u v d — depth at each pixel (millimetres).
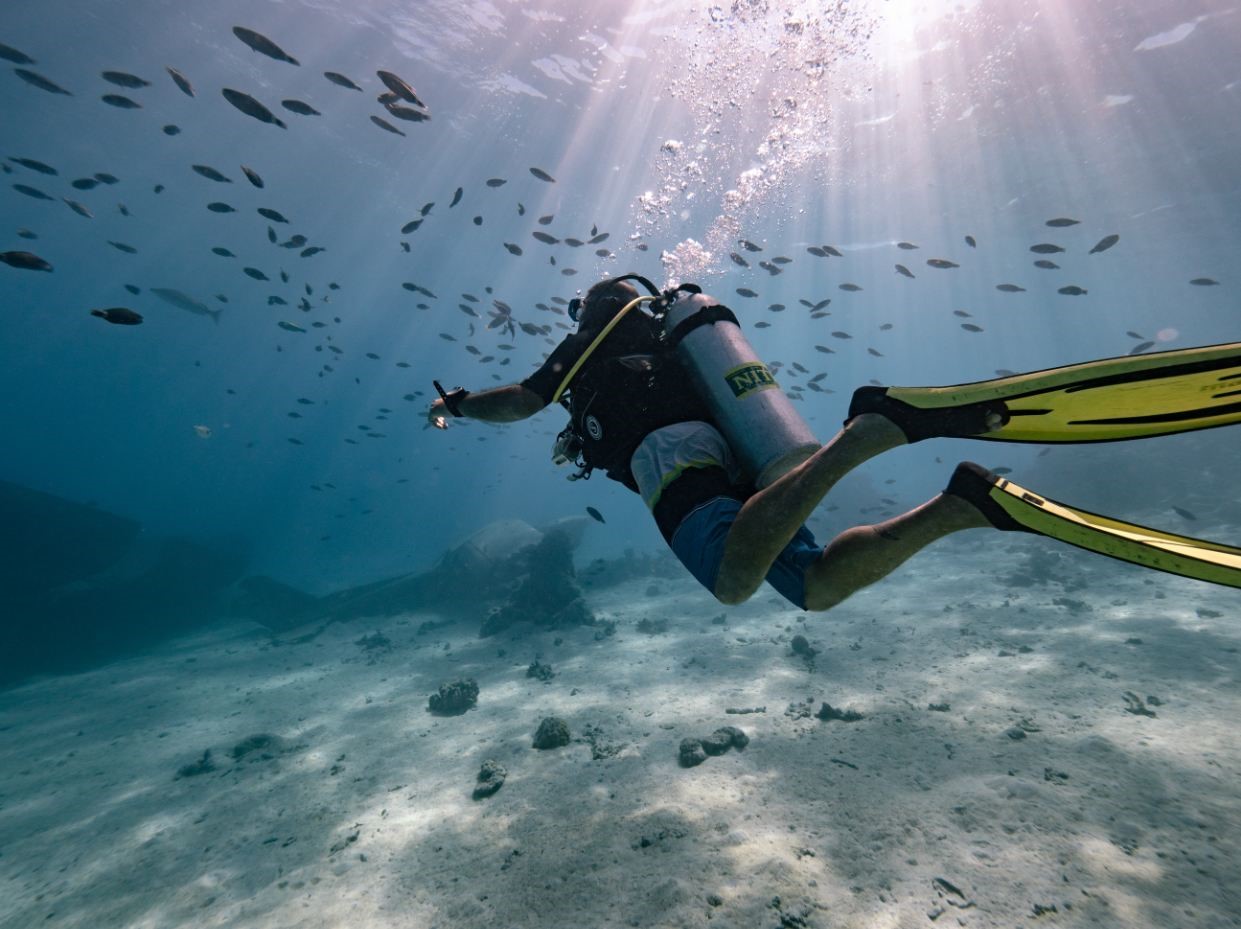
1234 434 22625
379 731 9047
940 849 4621
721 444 1828
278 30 21828
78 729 11375
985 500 1213
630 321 2094
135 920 5324
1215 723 6027
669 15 17812
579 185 30438
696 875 4680
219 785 7828
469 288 55625
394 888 5164
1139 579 12422
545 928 4398
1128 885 4070
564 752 7344
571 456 2264
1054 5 15242
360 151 29906
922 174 25531
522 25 20359
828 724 7191
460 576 19609
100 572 21578
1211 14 15172
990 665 8531
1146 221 31656
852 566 1361
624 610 16766
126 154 31938
